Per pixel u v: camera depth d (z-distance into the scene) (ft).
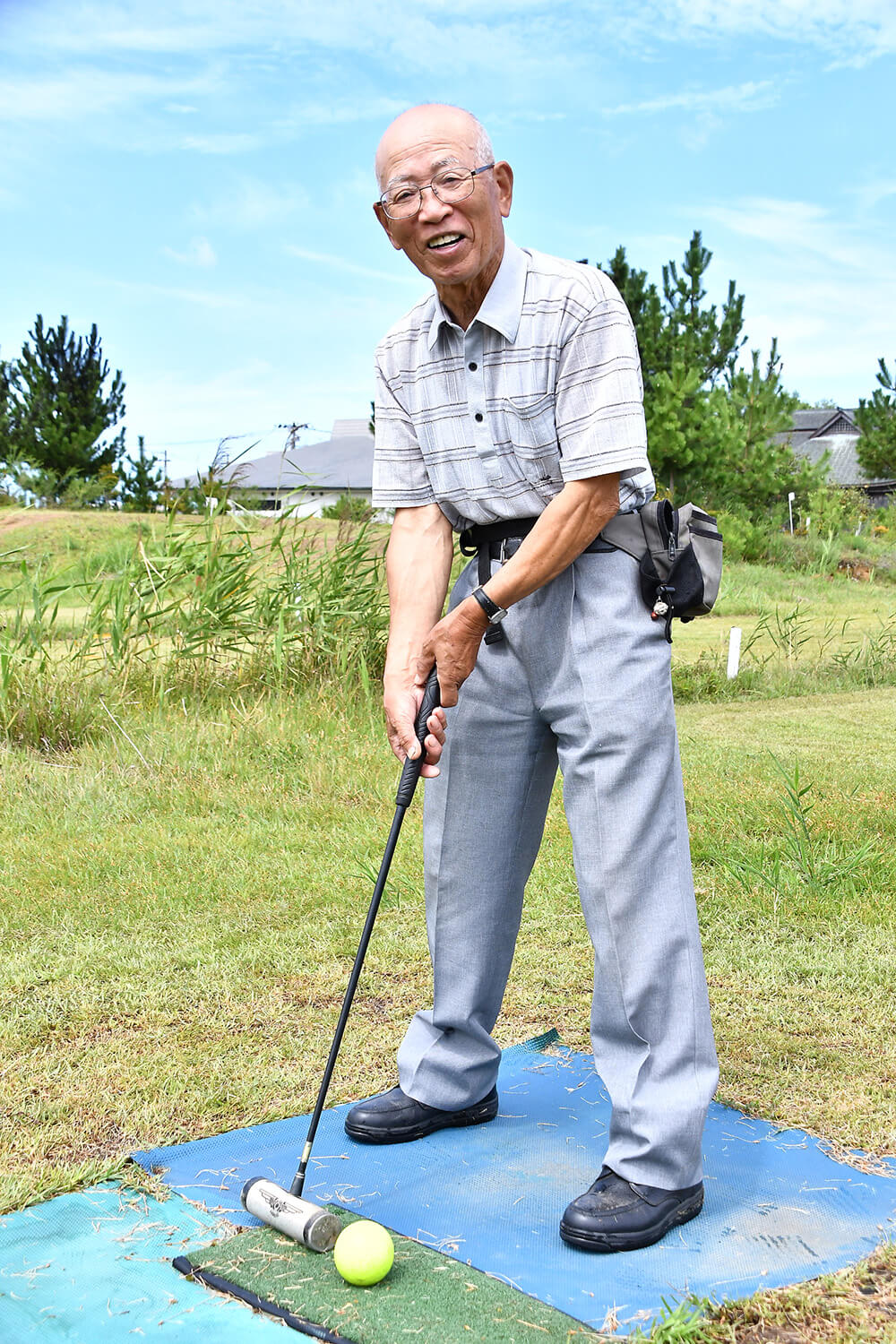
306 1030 10.20
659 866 7.39
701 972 7.43
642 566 7.51
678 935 7.34
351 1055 9.68
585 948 12.17
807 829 15.01
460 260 7.13
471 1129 8.44
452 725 8.15
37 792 18.40
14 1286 6.44
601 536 7.59
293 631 25.05
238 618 24.71
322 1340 5.91
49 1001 10.84
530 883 14.24
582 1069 9.47
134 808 17.89
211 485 24.82
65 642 26.89
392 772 19.53
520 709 7.95
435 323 7.61
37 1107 8.73
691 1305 6.12
